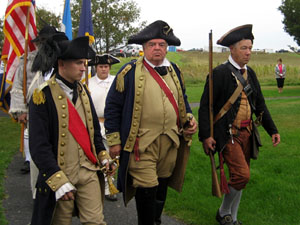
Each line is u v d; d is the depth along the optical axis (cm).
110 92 377
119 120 374
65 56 292
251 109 411
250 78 412
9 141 865
